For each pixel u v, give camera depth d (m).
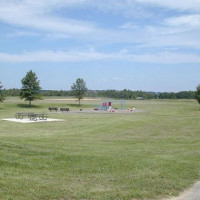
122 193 6.37
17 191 6.18
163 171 8.40
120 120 36.06
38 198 5.93
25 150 10.32
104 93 150.62
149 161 9.67
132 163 9.27
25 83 73.06
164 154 11.56
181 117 40.38
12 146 10.89
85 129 27.23
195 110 61.44
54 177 7.43
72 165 8.77
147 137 20.91
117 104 90.19
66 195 6.14
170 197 6.43
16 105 74.25
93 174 7.91
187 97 146.00
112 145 15.45
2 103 76.44
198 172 8.55
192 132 24.20
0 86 63.22
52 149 11.29
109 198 6.09
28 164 8.50
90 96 142.75
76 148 12.70
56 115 46.16
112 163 9.20
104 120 36.47
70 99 113.38
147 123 31.86
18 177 7.15
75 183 6.99
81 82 80.81
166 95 149.62
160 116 42.78
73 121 35.62
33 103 82.31
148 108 69.81
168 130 25.70
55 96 136.50
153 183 7.22
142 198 6.27
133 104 90.12
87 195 6.18
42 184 6.72
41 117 42.25
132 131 25.20
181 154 11.63
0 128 28.58
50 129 27.69
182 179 7.75
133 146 15.00
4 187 6.35
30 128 28.64
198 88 65.56
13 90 130.75
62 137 20.59
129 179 7.49
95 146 14.44
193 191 6.89
